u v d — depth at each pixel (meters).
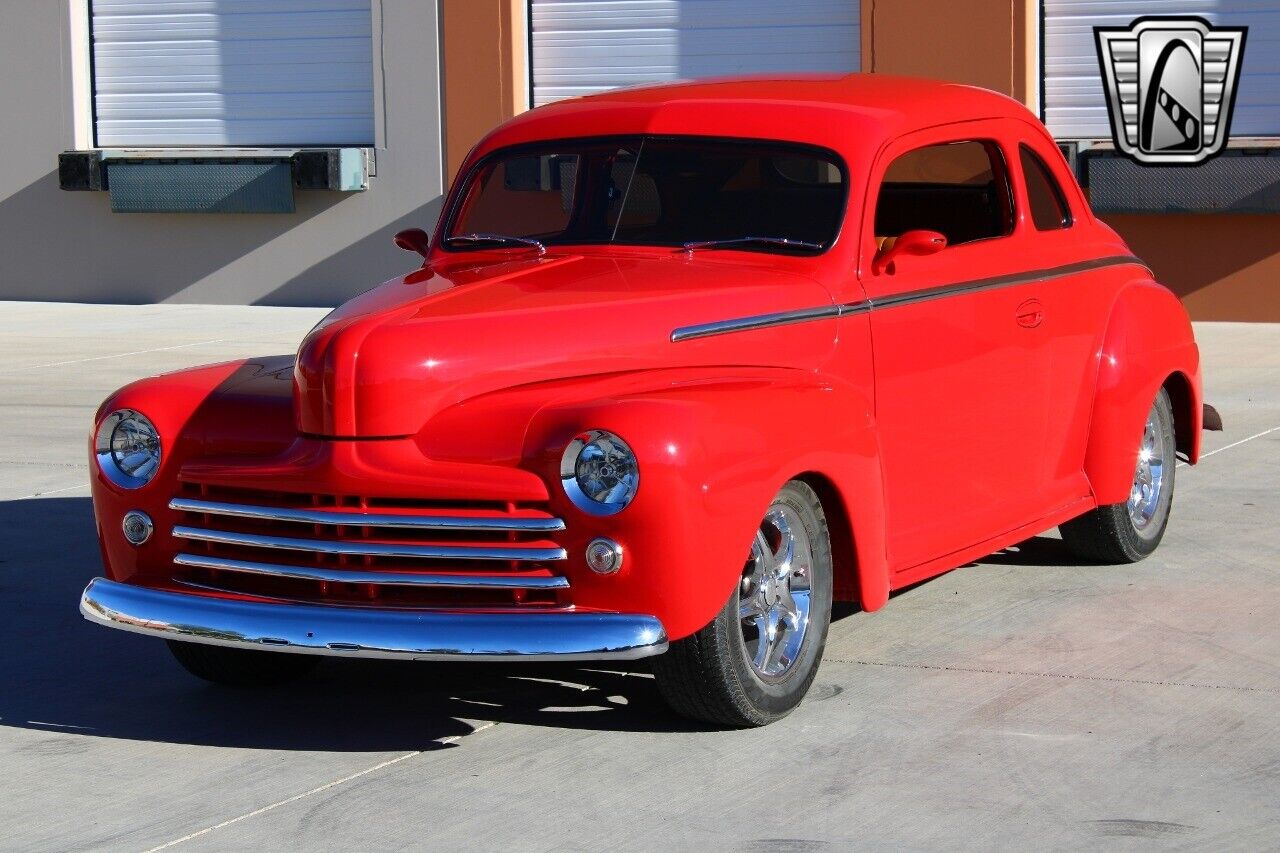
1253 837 4.32
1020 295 6.38
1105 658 5.83
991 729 5.14
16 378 12.84
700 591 4.75
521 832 4.43
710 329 5.31
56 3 18.56
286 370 5.58
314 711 5.48
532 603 4.80
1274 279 14.73
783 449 5.00
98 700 5.62
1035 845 4.28
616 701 5.49
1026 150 6.67
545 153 6.24
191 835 4.46
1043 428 6.58
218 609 4.92
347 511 4.87
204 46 18.39
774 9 16.55
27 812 4.64
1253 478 8.77
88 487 8.94
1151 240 15.02
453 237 6.34
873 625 6.29
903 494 5.88
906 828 4.41
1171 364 7.20
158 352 14.30
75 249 18.75
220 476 5.04
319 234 17.94
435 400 4.90
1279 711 5.26
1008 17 15.47
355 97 17.95
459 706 5.48
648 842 4.35
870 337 5.71
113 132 18.81
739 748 5.02
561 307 5.18
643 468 4.65
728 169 5.96
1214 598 6.58
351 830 4.47
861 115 6.03
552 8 17.22
